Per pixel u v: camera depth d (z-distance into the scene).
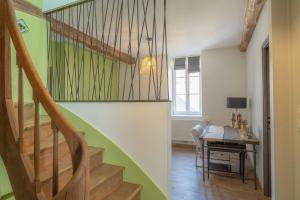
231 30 3.97
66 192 1.06
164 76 5.90
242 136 3.42
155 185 2.24
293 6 1.96
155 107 2.26
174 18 3.34
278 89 2.09
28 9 2.58
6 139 1.50
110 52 4.81
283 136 2.07
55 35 3.24
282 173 2.06
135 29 3.74
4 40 1.53
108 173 2.15
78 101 2.59
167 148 2.21
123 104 2.39
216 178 3.47
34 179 1.37
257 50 3.41
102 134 2.47
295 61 1.95
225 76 5.30
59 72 3.52
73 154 1.22
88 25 3.25
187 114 6.15
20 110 1.44
